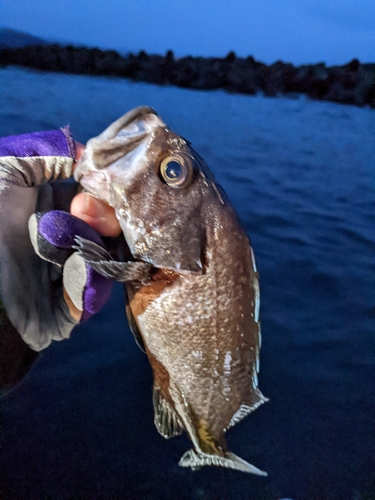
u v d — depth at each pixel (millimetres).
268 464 413
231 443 430
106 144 224
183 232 223
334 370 510
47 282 269
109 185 225
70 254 225
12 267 240
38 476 374
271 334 560
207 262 225
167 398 261
